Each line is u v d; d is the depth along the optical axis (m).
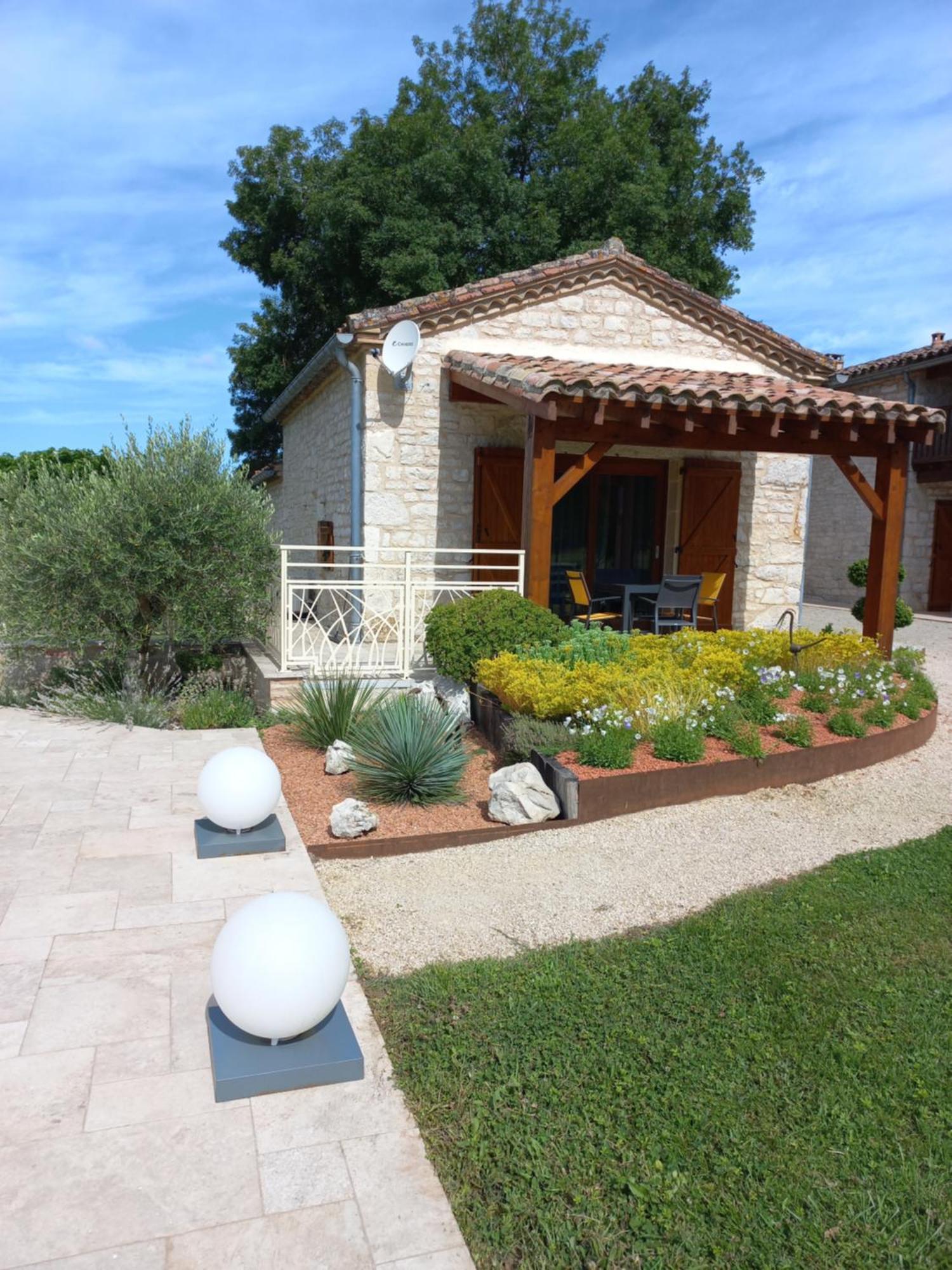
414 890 4.33
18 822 4.81
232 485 8.13
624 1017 3.11
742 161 19.91
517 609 7.41
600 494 11.36
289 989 2.59
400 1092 2.66
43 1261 1.98
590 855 4.76
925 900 4.16
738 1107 2.64
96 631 7.74
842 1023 3.11
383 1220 2.14
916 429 8.63
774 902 4.13
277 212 19.39
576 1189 2.29
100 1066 2.69
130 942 3.47
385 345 9.09
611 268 10.20
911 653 9.43
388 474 9.55
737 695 6.79
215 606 7.79
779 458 11.54
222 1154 2.35
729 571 11.54
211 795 4.38
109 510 7.44
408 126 17.53
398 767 5.55
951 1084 2.77
